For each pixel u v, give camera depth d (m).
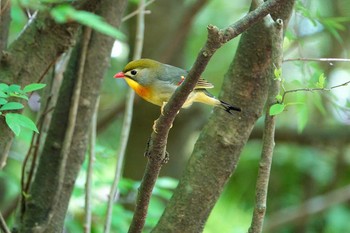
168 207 7.56
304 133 17.12
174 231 7.48
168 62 15.85
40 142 8.72
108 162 14.83
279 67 6.45
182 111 15.34
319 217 16.70
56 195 8.34
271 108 6.05
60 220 8.72
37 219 8.33
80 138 8.70
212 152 7.54
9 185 14.80
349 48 17.33
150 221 10.67
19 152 15.18
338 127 17.14
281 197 17.94
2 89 6.55
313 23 10.24
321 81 6.49
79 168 8.79
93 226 11.05
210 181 7.52
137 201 6.54
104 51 8.65
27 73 7.71
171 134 15.47
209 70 19.41
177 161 15.46
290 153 18.06
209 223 17.39
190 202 7.47
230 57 19.45
